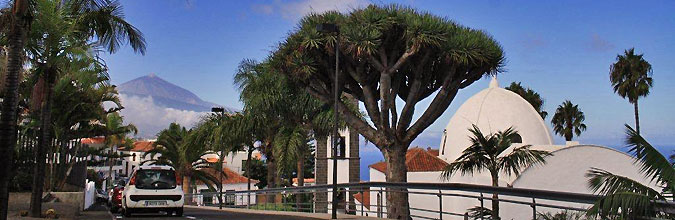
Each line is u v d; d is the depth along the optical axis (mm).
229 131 34312
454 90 20578
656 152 8930
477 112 42500
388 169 20391
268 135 35125
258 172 93375
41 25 15328
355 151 47219
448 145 43781
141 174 18422
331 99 21047
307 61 19812
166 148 56062
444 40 18828
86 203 32812
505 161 19984
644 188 8484
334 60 20344
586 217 9039
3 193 11773
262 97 28469
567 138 58344
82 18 16203
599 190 9156
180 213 18844
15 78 12102
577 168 31641
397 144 20297
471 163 20000
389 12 19500
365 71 21203
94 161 64188
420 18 19484
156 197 18203
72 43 16078
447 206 34844
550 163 30922
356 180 46688
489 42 20016
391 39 19969
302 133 31062
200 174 56000
